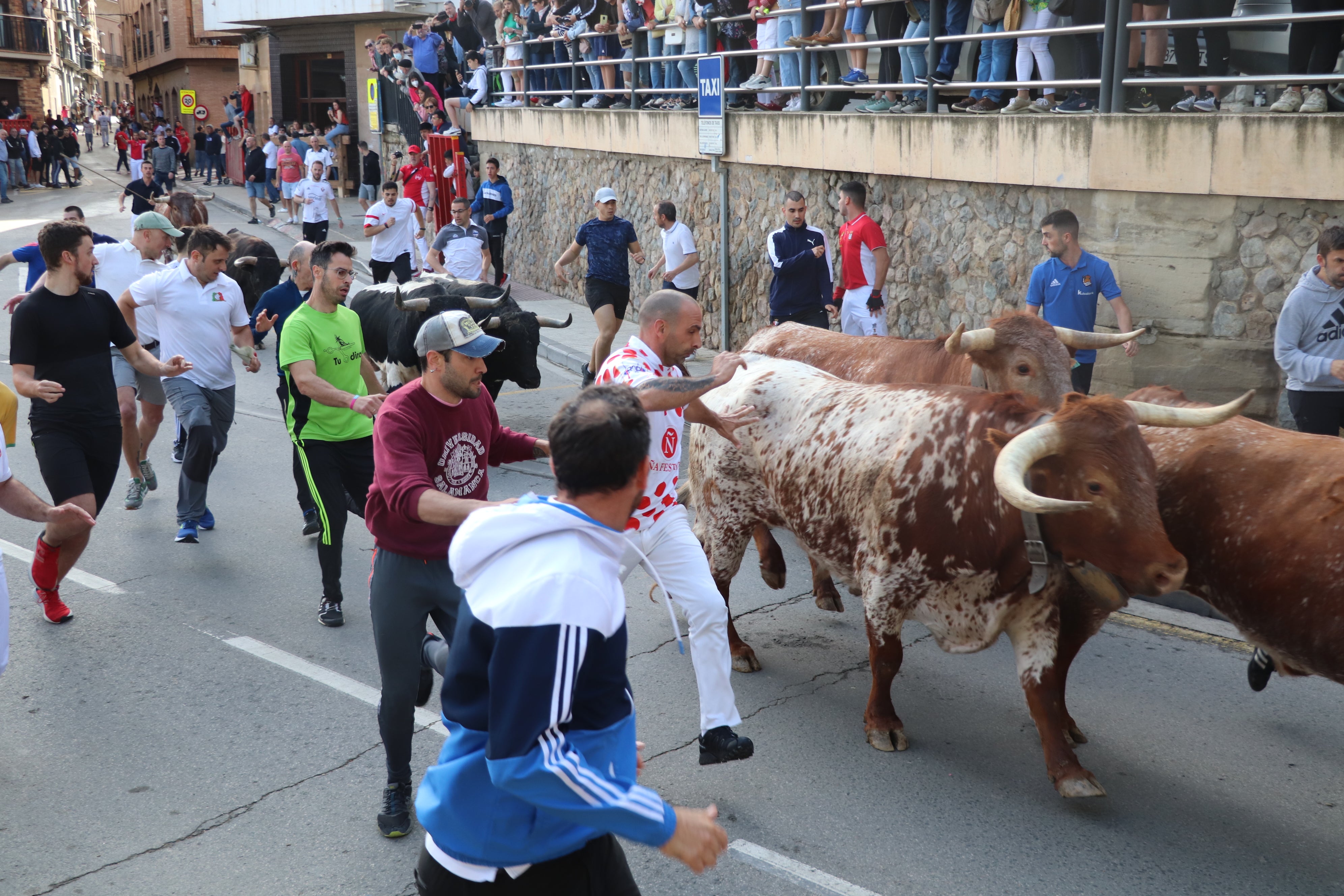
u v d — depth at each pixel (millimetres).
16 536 7289
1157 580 3662
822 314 9641
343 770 4422
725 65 12664
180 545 7117
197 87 48500
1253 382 7426
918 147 9531
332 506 5719
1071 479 3744
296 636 5742
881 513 4367
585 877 2402
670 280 11320
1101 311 8125
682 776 4387
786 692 5133
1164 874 3713
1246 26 7609
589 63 15305
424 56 21953
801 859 3822
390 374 8469
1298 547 3623
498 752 2125
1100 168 7875
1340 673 3646
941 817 4074
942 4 9570
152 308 7785
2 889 3672
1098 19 8391
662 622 5934
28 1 54188
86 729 4762
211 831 4012
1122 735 4684
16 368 5469
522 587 2162
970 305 9430
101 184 37312
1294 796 4203
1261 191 7023
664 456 4137
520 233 18750
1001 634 4531
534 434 9734
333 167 28922
